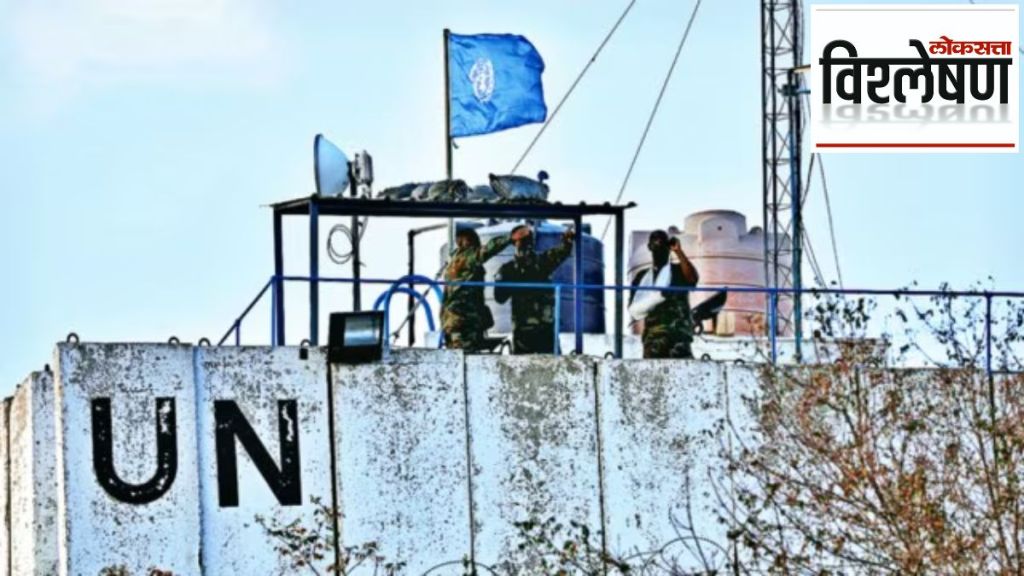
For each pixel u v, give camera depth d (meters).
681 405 47.59
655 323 49.84
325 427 45.59
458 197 48.97
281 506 45.16
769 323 51.00
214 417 45.00
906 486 46.66
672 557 47.00
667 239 50.47
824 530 47.00
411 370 46.19
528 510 46.53
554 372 47.03
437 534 45.94
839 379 47.88
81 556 44.00
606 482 47.00
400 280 46.91
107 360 44.53
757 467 47.47
